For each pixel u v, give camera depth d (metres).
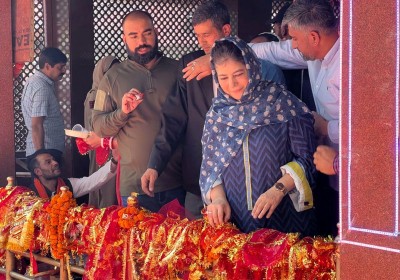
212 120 3.60
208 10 4.21
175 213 4.19
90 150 5.14
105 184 5.16
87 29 5.54
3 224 4.64
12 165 5.35
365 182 2.77
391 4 2.66
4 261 4.87
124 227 3.86
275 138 3.47
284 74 4.03
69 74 5.53
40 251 4.75
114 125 4.79
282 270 3.17
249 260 3.23
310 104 3.93
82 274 4.22
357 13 2.77
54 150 5.41
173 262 3.56
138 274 3.83
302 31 3.54
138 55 4.73
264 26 5.87
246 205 3.51
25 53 5.24
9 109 5.34
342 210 2.86
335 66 3.57
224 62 3.43
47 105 5.39
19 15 5.28
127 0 5.60
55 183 5.37
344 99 2.83
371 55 2.73
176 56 5.55
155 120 4.73
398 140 2.68
